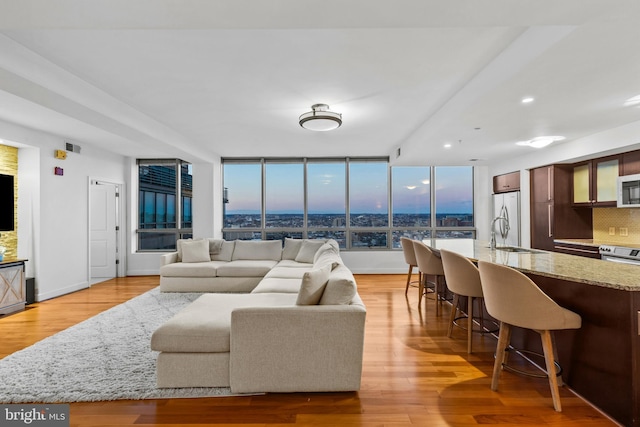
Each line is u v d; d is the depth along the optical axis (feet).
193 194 20.90
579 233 15.88
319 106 11.78
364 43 7.61
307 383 7.13
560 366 7.59
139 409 6.62
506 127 12.02
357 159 22.31
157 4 4.96
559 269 7.45
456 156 17.88
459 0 4.90
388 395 7.16
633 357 5.92
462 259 9.22
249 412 6.54
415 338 10.41
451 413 6.49
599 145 12.80
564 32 5.86
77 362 8.58
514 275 6.63
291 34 7.25
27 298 14.34
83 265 17.52
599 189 14.16
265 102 11.51
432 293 15.87
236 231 22.45
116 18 5.35
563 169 15.80
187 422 6.21
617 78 7.72
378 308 13.76
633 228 13.91
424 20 5.48
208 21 5.46
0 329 11.27
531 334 8.59
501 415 6.41
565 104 9.56
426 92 10.56
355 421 6.26
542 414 6.43
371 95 10.82
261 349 7.11
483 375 8.01
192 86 10.11
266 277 13.39
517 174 18.28
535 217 17.12
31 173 14.87
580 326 6.55
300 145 18.60
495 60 8.24
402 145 17.93
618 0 4.84
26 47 7.82
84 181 17.76
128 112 11.84
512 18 5.39
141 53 8.11
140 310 13.21
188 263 16.98
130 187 21.59
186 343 7.25
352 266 21.95
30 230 14.82
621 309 6.12
